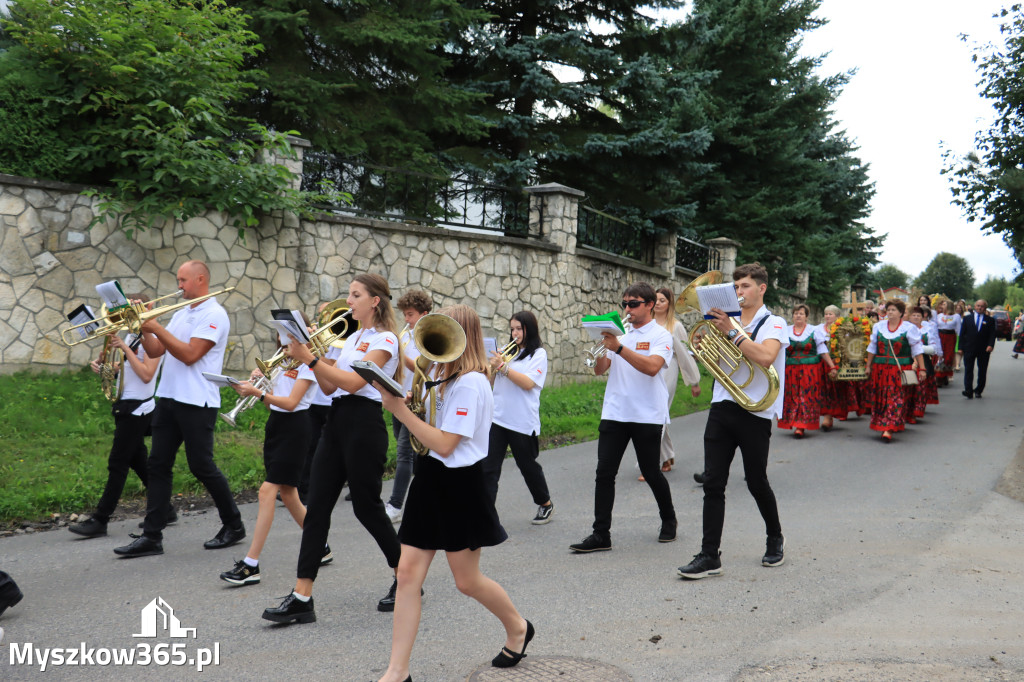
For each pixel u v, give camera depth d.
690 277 18.36
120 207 8.67
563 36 14.83
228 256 9.63
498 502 7.02
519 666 3.70
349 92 13.25
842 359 10.49
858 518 6.44
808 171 21.00
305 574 4.20
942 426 11.35
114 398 5.76
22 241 8.44
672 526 5.81
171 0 9.41
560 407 11.52
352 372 4.11
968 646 3.95
